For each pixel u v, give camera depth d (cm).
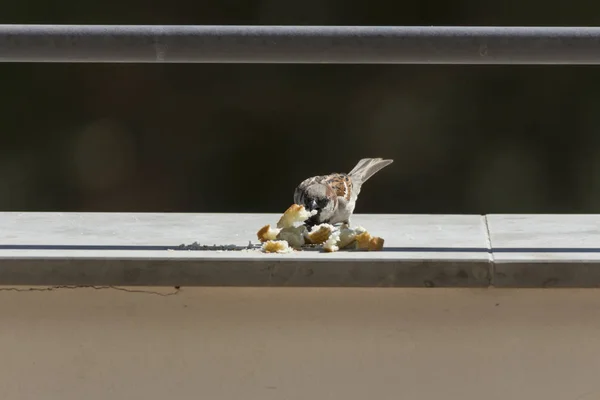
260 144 1762
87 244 673
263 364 619
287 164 1759
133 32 612
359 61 618
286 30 610
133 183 1752
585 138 1723
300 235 666
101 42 613
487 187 1739
